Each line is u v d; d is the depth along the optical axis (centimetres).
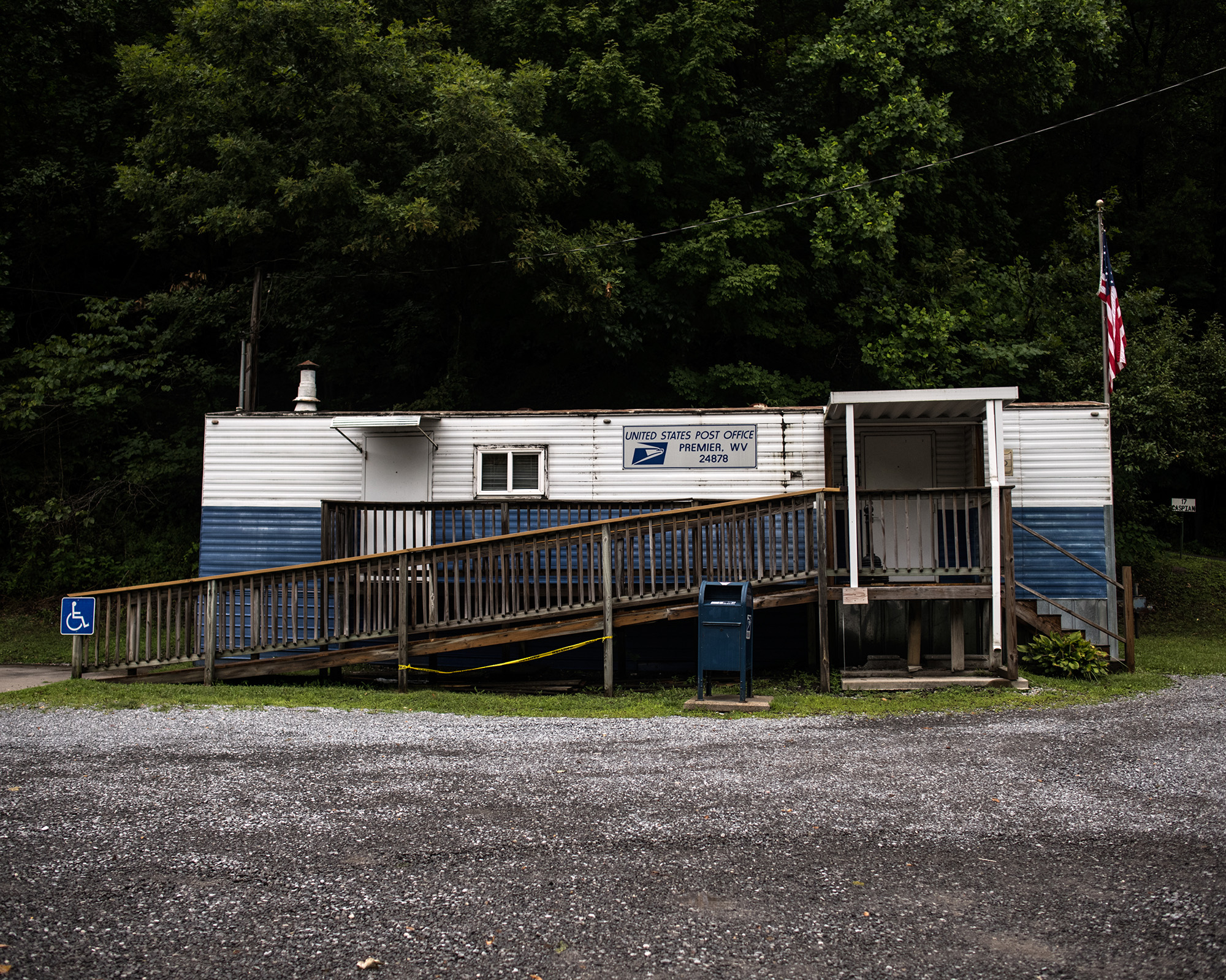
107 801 578
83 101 2047
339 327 2047
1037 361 1877
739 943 386
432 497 1291
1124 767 653
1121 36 2123
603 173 1872
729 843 502
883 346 1836
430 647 1095
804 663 1259
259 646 1099
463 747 730
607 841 504
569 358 2034
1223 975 355
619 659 1280
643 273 1905
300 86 1661
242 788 606
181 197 1678
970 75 2066
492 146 1499
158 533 1961
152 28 2183
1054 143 2611
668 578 1214
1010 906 420
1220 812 550
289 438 1332
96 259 2297
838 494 1084
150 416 2075
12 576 1869
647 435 1255
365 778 630
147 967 366
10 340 2169
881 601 1116
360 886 445
